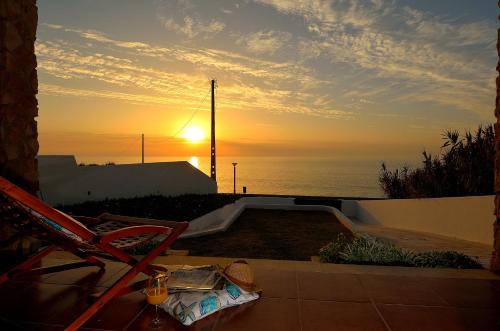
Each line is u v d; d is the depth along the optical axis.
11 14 4.32
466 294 3.51
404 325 2.88
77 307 3.10
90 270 4.02
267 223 10.70
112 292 2.78
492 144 10.28
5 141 4.29
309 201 17.59
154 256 3.07
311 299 3.36
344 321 2.94
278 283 3.76
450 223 9.53
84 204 11.35
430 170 12.30
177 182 16.48
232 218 10.71
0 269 4.01
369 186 151.62
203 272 3.51
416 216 11.29
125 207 11.37
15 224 2.89
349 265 4.52
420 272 4.19
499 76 4.19
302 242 8.09
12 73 4.35
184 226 3.31
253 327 2.81
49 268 3.58
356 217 17.14
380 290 3.59
